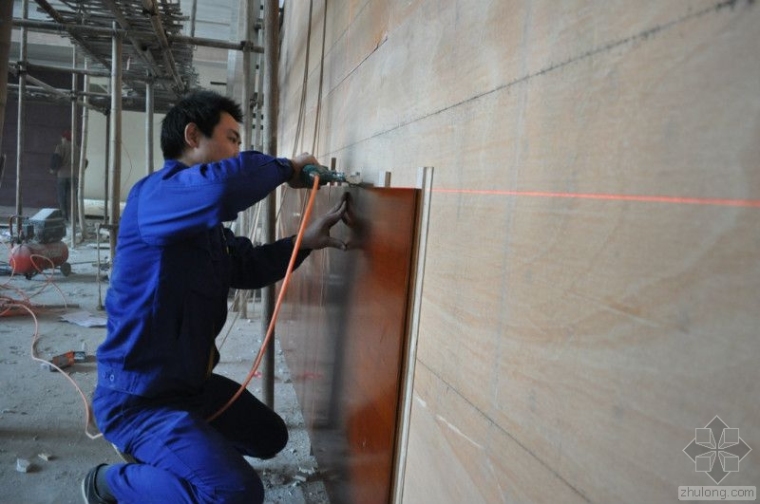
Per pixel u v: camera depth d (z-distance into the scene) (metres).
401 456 1.19
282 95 5.51
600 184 0.68
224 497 1.35
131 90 7.79
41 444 2.42
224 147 1.57
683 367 0.54
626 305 0.62
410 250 1.16
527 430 0.82
